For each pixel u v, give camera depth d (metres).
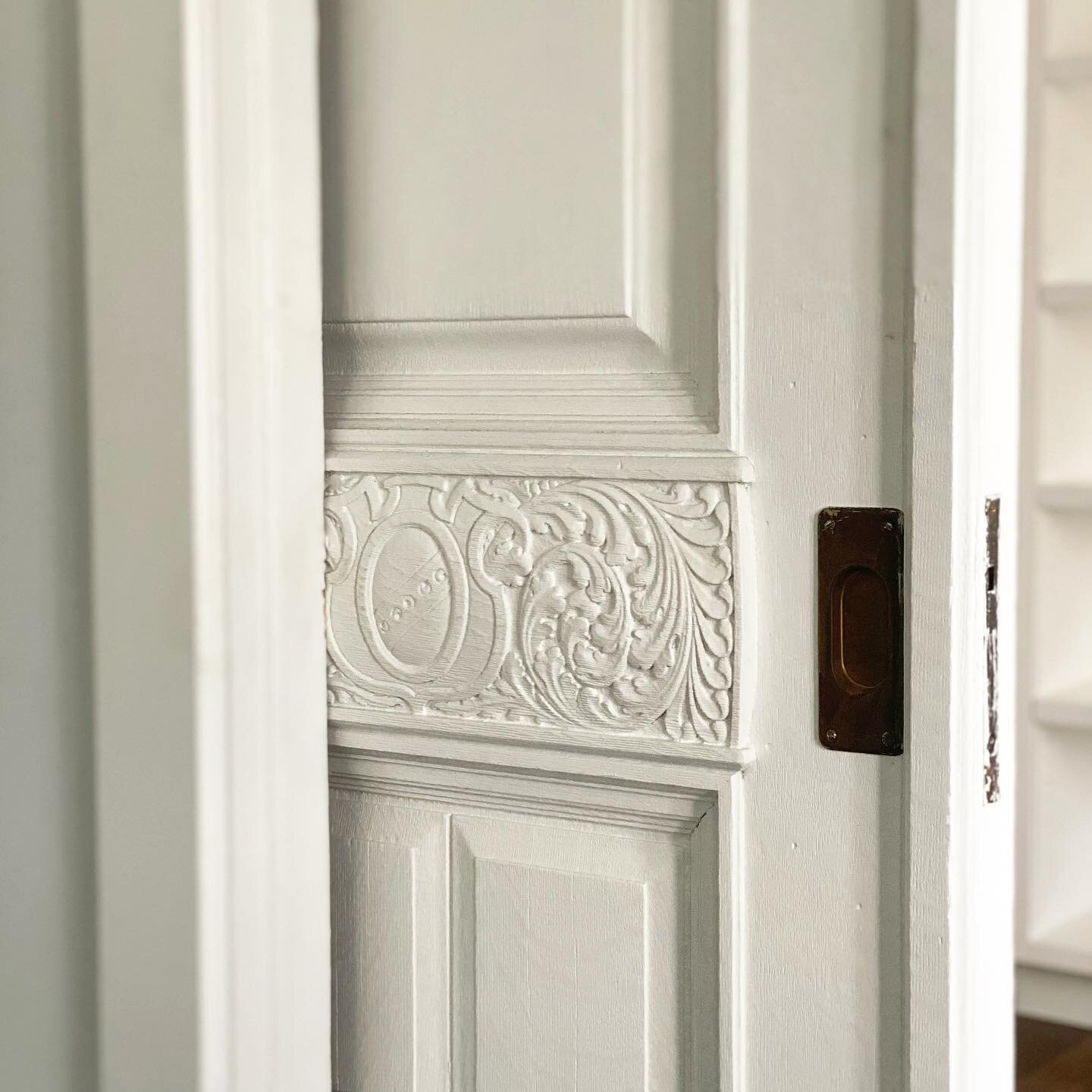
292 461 0.98
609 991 0.96
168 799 0.97
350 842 1.06
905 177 0.83
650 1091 0.95
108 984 1.00
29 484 1.04
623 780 0.94
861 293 0.84
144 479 0.97
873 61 0.83
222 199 0.94
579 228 0.94
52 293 1.02
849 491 0.85
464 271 0.98
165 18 0.93
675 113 0.91
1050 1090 1.91
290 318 0.97
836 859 0.87
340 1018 1.07
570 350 0.96
